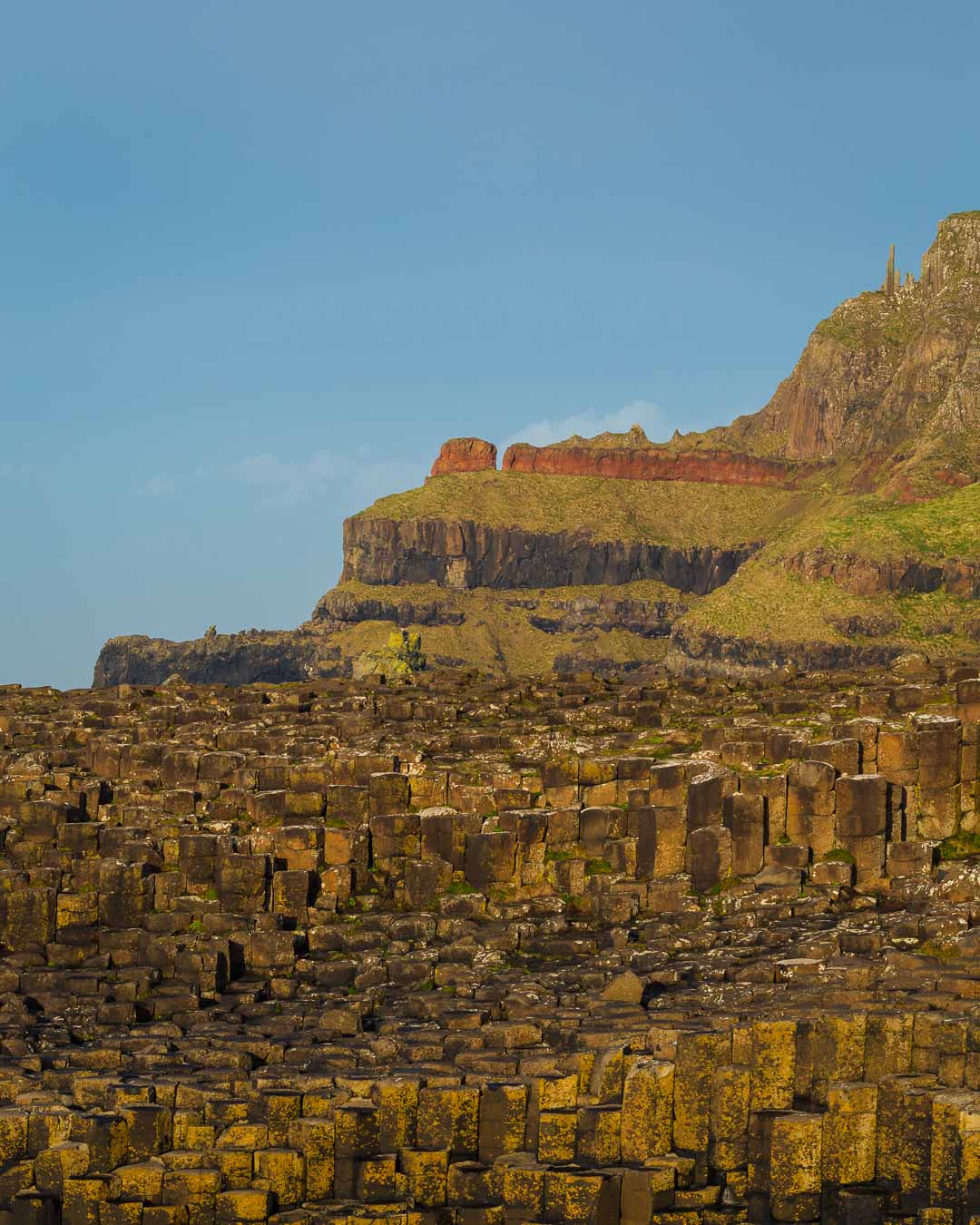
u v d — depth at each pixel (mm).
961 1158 30094
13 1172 33719
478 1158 33594
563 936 49094
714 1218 32188
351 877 53469
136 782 60719
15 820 58125
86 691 80875
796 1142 31484
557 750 59156
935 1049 32094
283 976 49469
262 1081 35938
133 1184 33312
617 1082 33750
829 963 41062
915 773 50656
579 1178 31969
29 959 51875
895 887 48531
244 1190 33094
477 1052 37281
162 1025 44562
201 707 71875
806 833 49938
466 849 53062
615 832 52312
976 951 39594
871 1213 31000
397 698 72625
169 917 52594
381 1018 44219
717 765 52469
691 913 48625
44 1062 40562
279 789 59156
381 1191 33344
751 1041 32906
